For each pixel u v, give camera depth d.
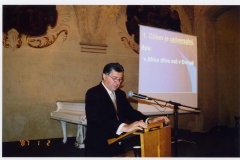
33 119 6.07
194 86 6.31
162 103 5.78
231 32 8.52
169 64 5.86
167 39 5.85
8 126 5.86
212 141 6.33
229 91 8.40
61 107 5.55
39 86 6.12
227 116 8.37
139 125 1.65
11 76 5.89
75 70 6.50
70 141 6.11
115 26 6.97
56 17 6.28
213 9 7.57
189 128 7.93
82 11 6.43
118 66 2.18
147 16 7.37
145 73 5.52
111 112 2.17
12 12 5.86
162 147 1.83
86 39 6.58
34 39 6.07
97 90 2.19
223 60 8.35
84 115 4.53
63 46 6.37
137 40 7.28
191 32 7.93
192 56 6.28
